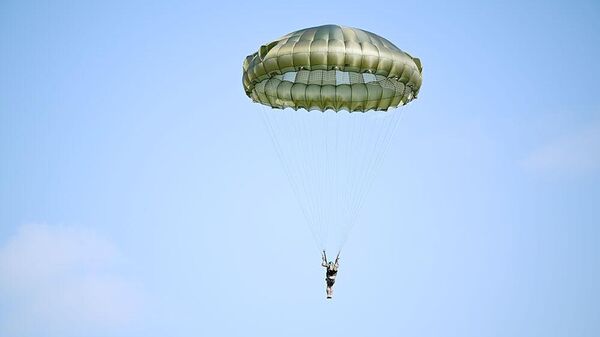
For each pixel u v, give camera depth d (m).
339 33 126.06
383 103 132.88
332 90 130.12
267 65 126.56
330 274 131.75
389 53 125.50
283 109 135.62
